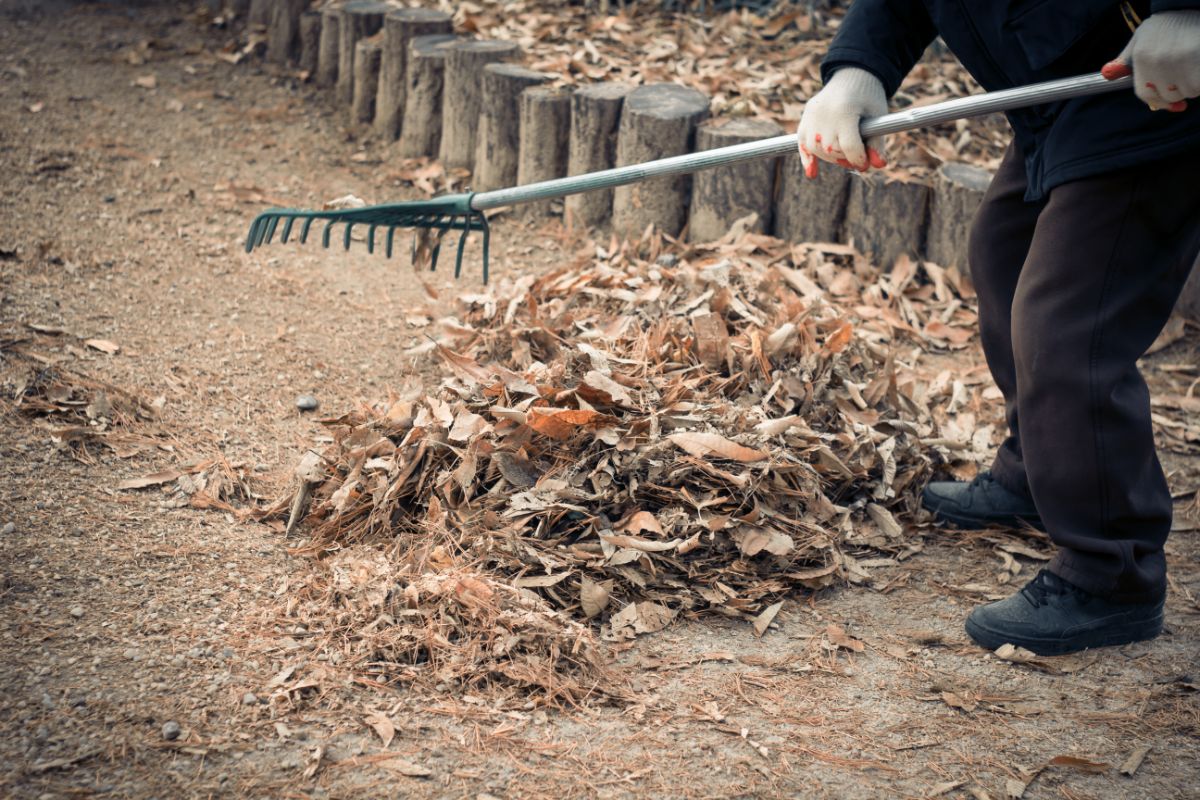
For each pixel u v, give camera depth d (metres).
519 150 4.67
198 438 3.04
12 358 3.25
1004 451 2.86
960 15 2.29
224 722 2.05
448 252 4.36
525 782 1.98
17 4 6.07
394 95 5.14
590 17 5.58
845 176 4.22
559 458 2.69
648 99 4.39
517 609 2.34
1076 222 2.18
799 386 3.02
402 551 2.59
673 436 2.68
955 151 4.50
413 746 2.04
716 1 5.80
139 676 2.14
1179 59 1.88
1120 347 2.23
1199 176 2.11
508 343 3.32
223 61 5.84
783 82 5.00
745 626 2.49
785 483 2.73
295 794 1.90
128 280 3.89
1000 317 2.68
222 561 2.55
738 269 3.61
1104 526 2.33
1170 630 2.52
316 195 4.73
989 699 2.28
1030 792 2.03
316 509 2.75
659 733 2.13
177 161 4.87
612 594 2.51
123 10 6.25
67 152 4.77
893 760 2.10
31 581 2.38
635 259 4.15
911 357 3.81
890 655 2.42
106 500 2.72
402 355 3.61
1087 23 2.10
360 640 2.30
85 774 1.90
